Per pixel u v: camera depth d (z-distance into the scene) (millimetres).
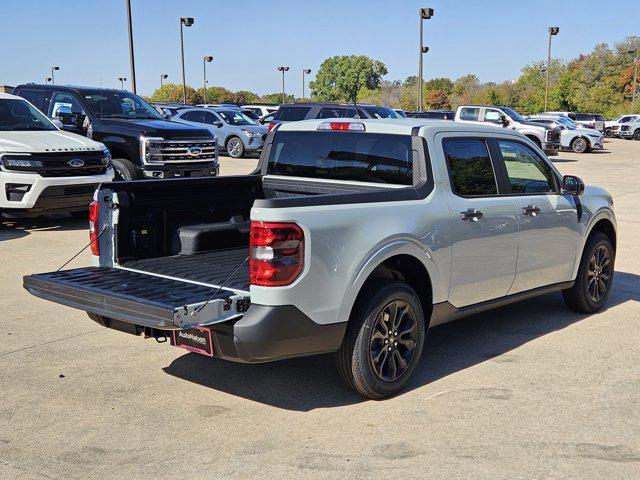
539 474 3699
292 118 21375
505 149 5707
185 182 5305
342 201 4355
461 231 5098
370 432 4195
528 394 4785
